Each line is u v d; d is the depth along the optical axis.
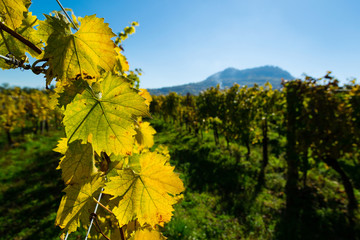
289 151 5.99
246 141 9.84
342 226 4.69
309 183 6.98
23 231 5.11
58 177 8.25
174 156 9.99
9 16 0.68
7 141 14.30
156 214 0.76
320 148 5.59
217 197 6.29
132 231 0.89
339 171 5.61
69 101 0.62
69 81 0.65
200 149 11.30
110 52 0.66
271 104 9.02
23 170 9.31
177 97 19.08
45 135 16.39
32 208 6.14
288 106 6.10
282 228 4.77
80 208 0.74
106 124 0.66
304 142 5.75
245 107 9.70
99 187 0.75
